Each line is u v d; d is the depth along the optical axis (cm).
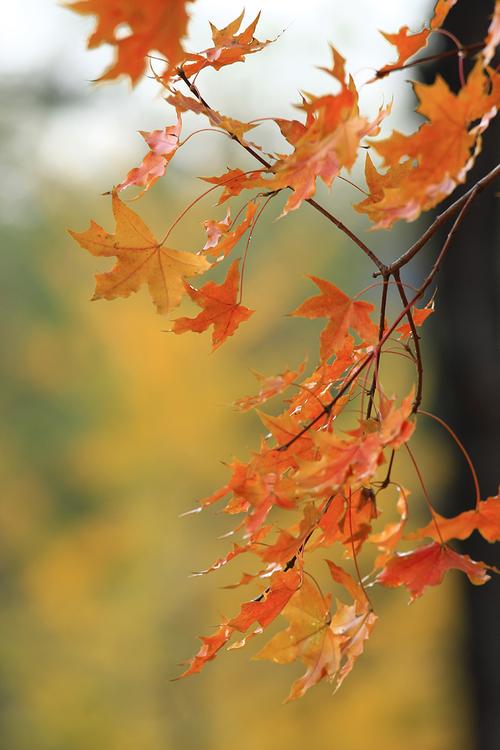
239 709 817
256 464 106
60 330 1161
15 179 1277
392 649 762
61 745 896
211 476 847
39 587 943
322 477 92
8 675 980
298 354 837
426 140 81
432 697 751
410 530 655
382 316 109
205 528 851
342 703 781
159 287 115
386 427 94
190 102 113
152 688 860
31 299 1261
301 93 87
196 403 817
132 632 862
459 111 81
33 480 1220
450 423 377
